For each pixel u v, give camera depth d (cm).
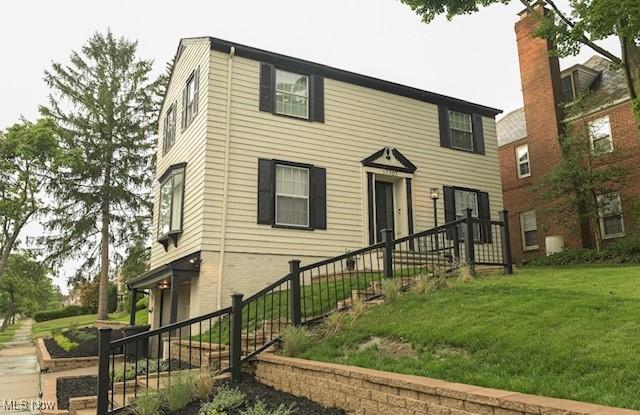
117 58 2389
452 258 1008
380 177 1345
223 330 908
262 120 1173
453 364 448
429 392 367
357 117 1323
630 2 887
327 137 1260
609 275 779
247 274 1079
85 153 2259
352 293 798
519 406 300
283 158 1182
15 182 2150
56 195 2228
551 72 1769
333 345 605
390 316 651
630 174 1531
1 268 2153
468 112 1560
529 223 1884
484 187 1525
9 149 2044
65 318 3184
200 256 1037
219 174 1091
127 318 2253
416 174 1390
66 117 2277
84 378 766
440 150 1455
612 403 309
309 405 495
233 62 1168
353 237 1241
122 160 2333
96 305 3419
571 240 1639
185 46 1336
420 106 1449
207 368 617
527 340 461
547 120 1761
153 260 1487
